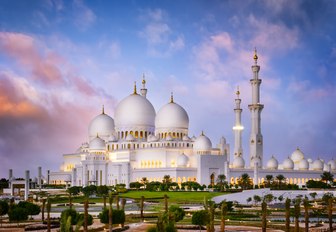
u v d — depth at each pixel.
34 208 141.38
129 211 178.50
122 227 127.56
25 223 140.50
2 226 133.75
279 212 178.50
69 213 111.44
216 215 165.62
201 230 124.94
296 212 106.69
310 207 191.50
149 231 88.88
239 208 195.50
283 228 130.75
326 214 172.88
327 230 125.44
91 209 189.00
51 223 138.25
